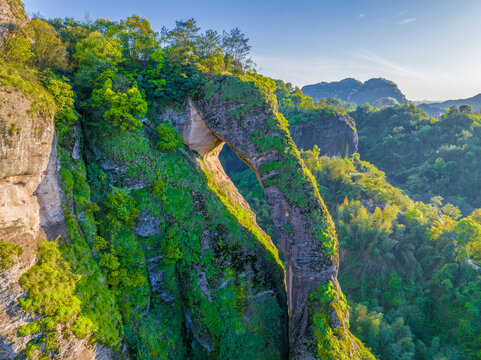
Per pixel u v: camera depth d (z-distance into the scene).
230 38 48.62
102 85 28.72
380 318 39.16
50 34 27.34
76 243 21.86
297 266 29.00
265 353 27.34
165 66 35.12
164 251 27.78
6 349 15.25
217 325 26.69
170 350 25.14
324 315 26.84
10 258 15.77
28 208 17.67
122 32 37.44
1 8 22.86
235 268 28.75
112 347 20.56
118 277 24.06
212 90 33.31
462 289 40.47
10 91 16.44
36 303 16.42
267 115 31.89
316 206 29.39
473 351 33.97
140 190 28.19
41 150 18.44
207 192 31.73
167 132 30.59
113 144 27.73
